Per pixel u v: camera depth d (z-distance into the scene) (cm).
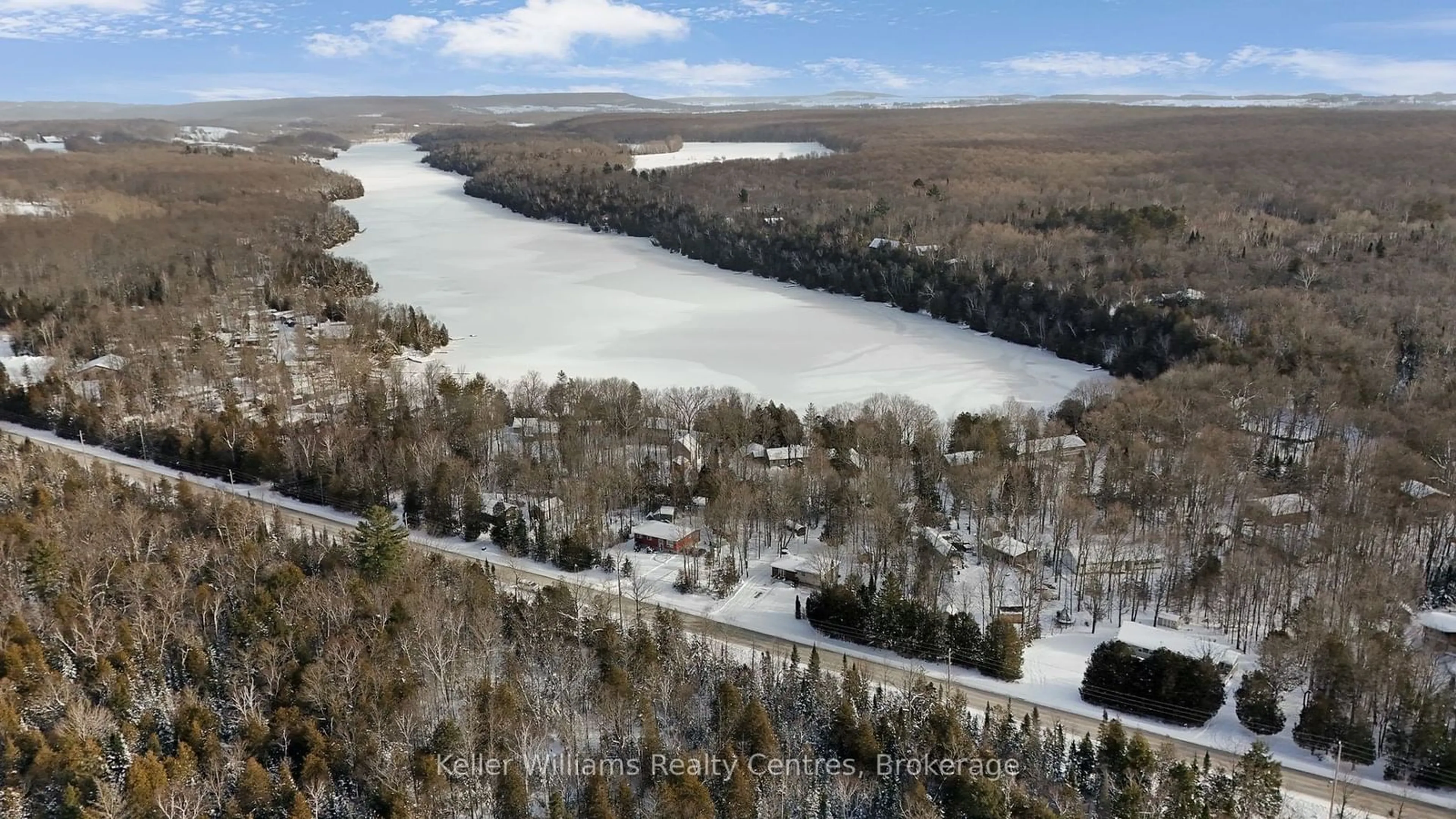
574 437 13138
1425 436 12294
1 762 7044
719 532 11019
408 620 8694
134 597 9050
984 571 10756
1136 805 6656
